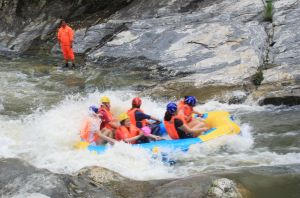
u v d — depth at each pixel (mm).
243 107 14750
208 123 12344
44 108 15656
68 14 27484
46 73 20500
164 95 16219
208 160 10688
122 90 17500
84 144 11453
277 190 8516
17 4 28453
